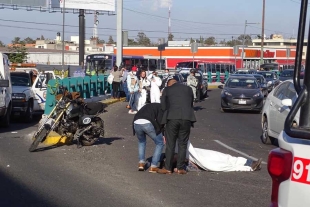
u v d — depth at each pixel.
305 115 3.43
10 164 10.84
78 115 12.84
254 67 77.31
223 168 10.25
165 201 8.03
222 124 19.45
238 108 24.11
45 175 9.84
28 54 60.56
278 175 3.57
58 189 8.74
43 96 20.03
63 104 12.74
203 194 8.49
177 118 9.66
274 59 81.31
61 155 11.95
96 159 11.51
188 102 9.83
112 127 17.59
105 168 10.55
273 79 41.59
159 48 39.06
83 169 10.45
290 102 10.64
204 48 73.19
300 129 3.41
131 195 8.40
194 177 9.77
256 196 8.38
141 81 22.48
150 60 47.78
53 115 12.85
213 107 27.58
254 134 16.61
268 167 3.67
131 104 22.67
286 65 74.50
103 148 12.93
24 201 7.95
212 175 9.95
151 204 7.86
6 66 16.92
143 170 10.29
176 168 10.19
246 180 9.53
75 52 71.75
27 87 19.50
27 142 13.95
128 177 9.73
